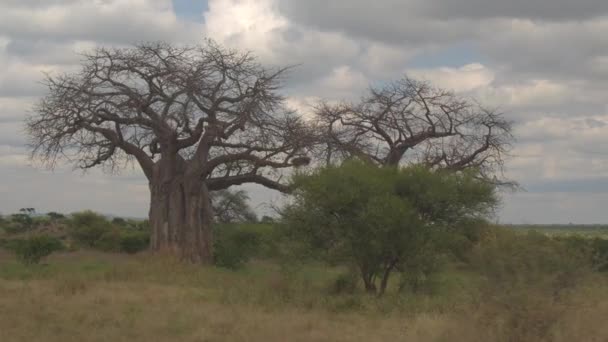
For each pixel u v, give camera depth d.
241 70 27.61
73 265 24.69
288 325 11.12
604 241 19.30
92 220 40.19
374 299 14.09
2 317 11.48
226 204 44.78
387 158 37.22
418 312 12.68
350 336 10.52
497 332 8.98
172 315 12.09
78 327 10.83
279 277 16.47
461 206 15.37
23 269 22.50
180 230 28.16
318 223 15.69
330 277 18.20
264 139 27.94
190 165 28.28
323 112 36.72
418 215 15.41
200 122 27.66
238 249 27.72
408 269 15.43
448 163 36.25
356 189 15.09
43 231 48.56
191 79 26.66
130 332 10.45
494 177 34.41
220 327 10.95
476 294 9.75
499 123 36.12
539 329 8.84
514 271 9.23
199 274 20.98
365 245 15.31
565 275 9.48
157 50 27.25
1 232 47.75
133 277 19.66
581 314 9.27
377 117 36.50
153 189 28.81
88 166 30.02
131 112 27.45
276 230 16.16
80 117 27.95
